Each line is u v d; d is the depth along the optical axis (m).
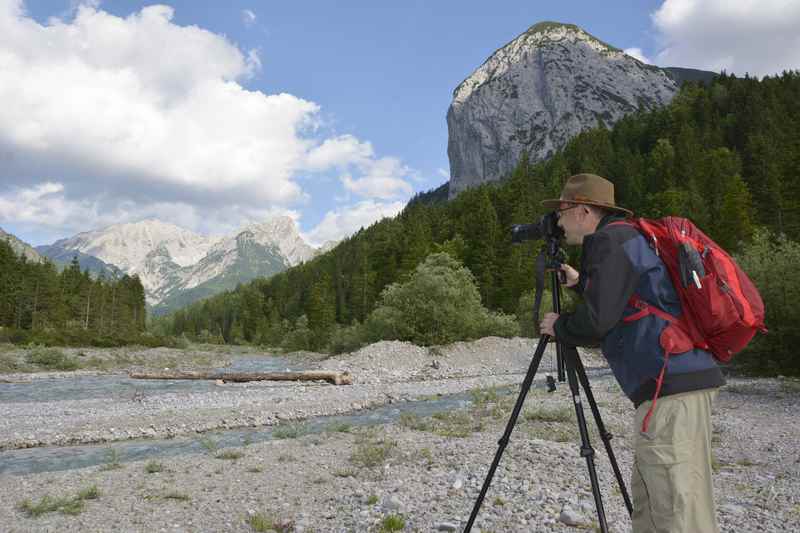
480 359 29.39
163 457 9.87
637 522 2.36
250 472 8.02
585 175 2.64
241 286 172.12
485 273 64.00
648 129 123.44
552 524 4.75
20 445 11.20
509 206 85.06
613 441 9.49
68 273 102.56
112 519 5.82
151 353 51.53
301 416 14.43
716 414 12.26
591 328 2.23
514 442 9.03
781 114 102.12
